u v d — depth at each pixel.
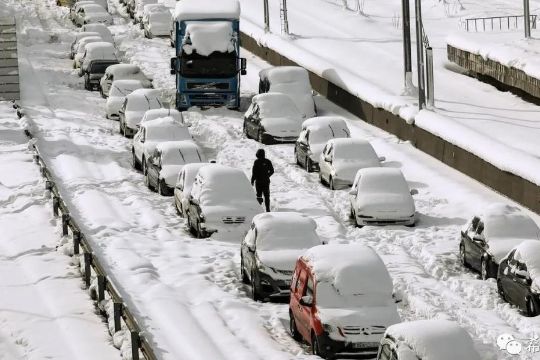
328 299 42.94
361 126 93.19
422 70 85.94
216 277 54.34
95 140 89.25
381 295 43.34
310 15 143.38
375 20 138.00
